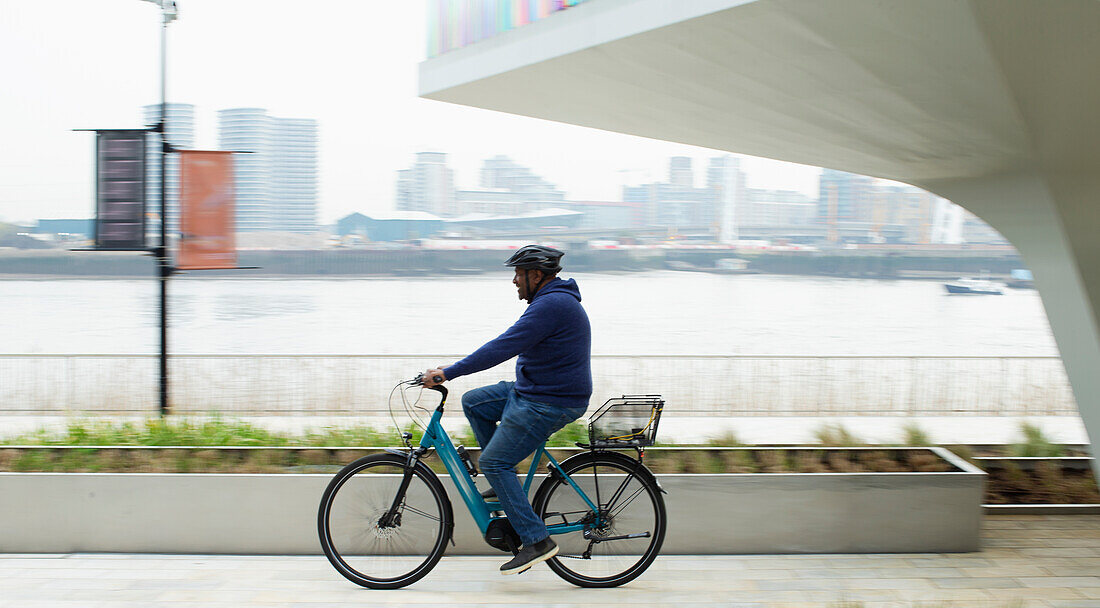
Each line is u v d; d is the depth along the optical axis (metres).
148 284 61.25
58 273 71.81
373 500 3.91
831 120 4.88
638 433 3.85
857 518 4.27
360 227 85.38
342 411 9.71
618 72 4.54
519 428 3.53
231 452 5.16
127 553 4.20
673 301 46.53
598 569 3.85
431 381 3.56
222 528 4.20
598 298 48.06
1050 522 4.90
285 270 73.94
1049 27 2.98
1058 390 11.20
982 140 4.36
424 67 5.42
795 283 65.81
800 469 5.05
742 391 11.35
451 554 4.22
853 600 3.71
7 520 4.19
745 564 4.12
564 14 4.27
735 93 4.67
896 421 9.95
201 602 3.61
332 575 3.94
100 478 4.18
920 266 75.94
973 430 9.37
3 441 5.68
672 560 4.18
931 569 4.09
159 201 8.19
